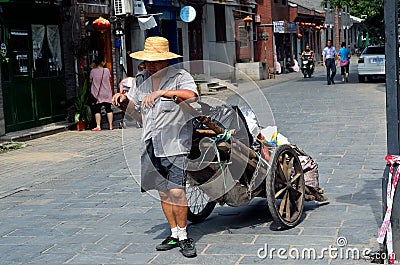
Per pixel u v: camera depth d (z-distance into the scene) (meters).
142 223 6.91
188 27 25.14
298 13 40.41
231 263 5.52
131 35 20.73
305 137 12.09
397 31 5.12
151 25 19.20
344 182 8.25
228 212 7.23
